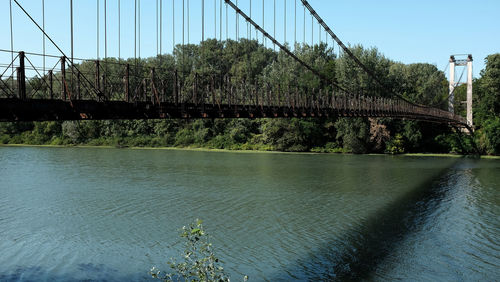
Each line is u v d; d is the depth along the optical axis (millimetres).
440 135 62781
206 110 19781
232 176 37344
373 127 60656
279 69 68750
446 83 93562
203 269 11016
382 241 19547
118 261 17047
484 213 24891
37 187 31500
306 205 26328
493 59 61094
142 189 30797
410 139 61156
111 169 41312
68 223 22016
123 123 74688
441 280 15492
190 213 23922
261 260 17047
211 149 67812
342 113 33844
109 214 23719
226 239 19484
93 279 15461
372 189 32062
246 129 69938
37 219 22781
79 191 30000
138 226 21422
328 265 16641
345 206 26266
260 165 45625
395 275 15805
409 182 35500
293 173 39719
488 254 18047
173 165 44844
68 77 36438
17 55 11836
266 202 26969
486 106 62938
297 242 19219
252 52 84062
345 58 65812
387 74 70438
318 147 65062
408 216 24016
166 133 73312
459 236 20406
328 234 20438
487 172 41906
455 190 32062
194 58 78562
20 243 19094
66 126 74438
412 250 18406
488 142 58719
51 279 15492
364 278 15539
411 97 68625
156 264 16719
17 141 75688
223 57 81312
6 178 35562
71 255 17688
